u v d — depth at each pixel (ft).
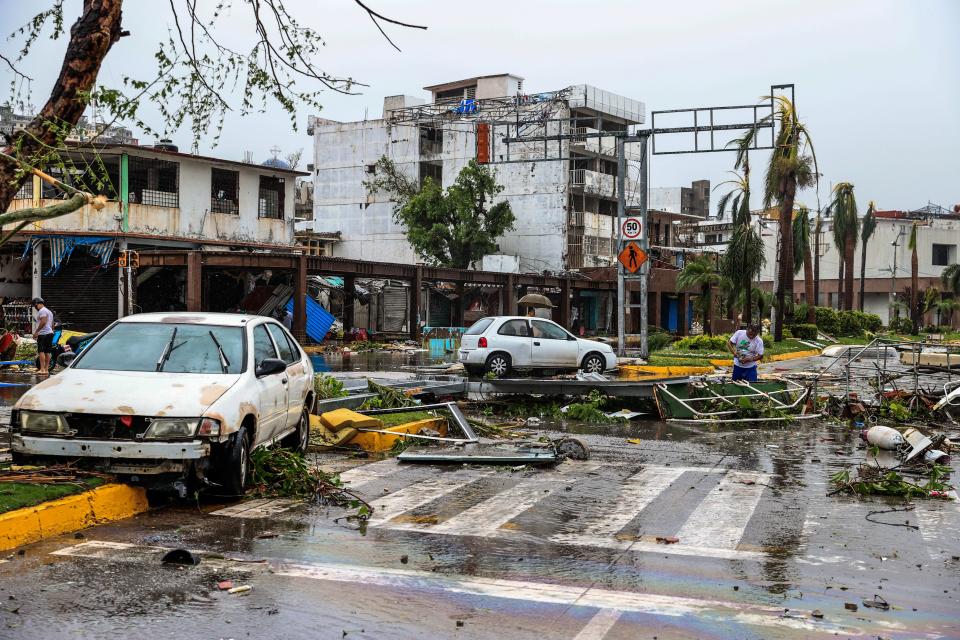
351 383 60.70
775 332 139.74
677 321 196.54
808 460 37.78
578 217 205.57
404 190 206.59
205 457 25.81
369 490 29.78
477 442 40.27
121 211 113.70
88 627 16.21
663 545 23.03
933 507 28.22
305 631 16.22
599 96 201.77
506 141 96.27
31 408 25.58
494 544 22.80
